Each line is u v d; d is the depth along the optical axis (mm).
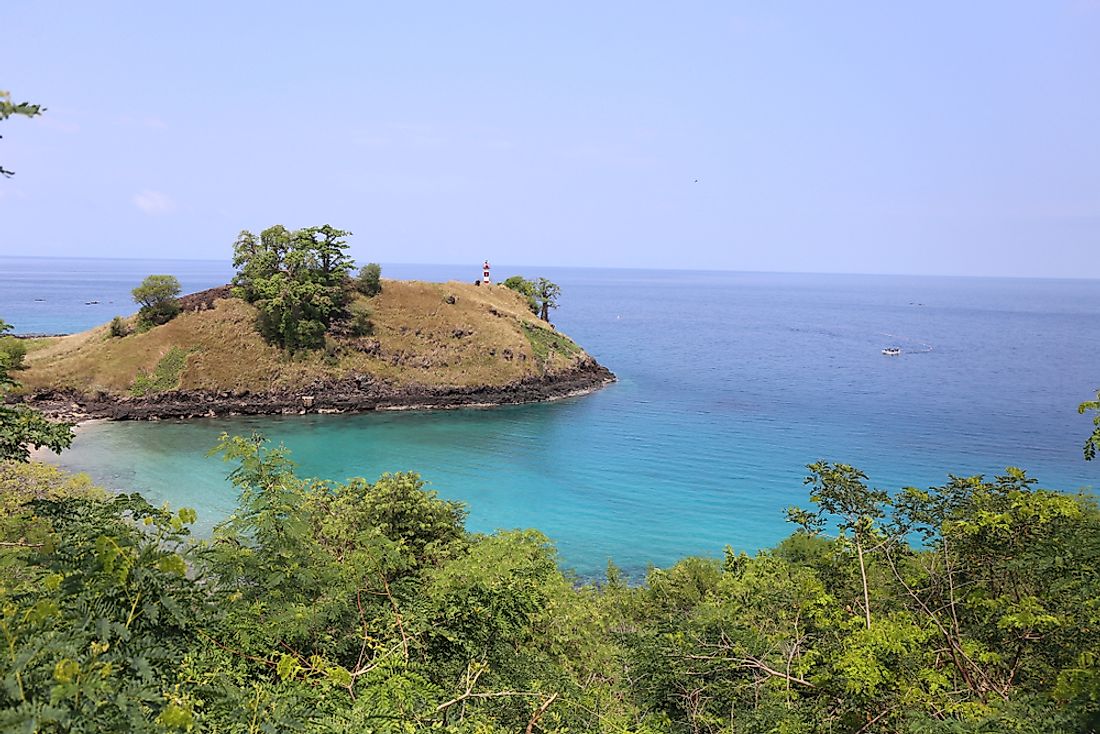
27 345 94375
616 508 54656
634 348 167750
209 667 8195
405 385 94438
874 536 13633
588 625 21719
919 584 13461
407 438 76250
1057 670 10984
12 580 8516
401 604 13383
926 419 90188
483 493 58125
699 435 80000
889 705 10125
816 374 130000
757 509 54688
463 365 99500
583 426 84062
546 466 66438
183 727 5816
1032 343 198125
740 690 13992
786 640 14570
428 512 29844
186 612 8312
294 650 10812
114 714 5496
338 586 12898
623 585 34312
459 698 10281
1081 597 10398
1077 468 66875
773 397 104875
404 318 103625
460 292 115250
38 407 78688
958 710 9719
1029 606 10523
